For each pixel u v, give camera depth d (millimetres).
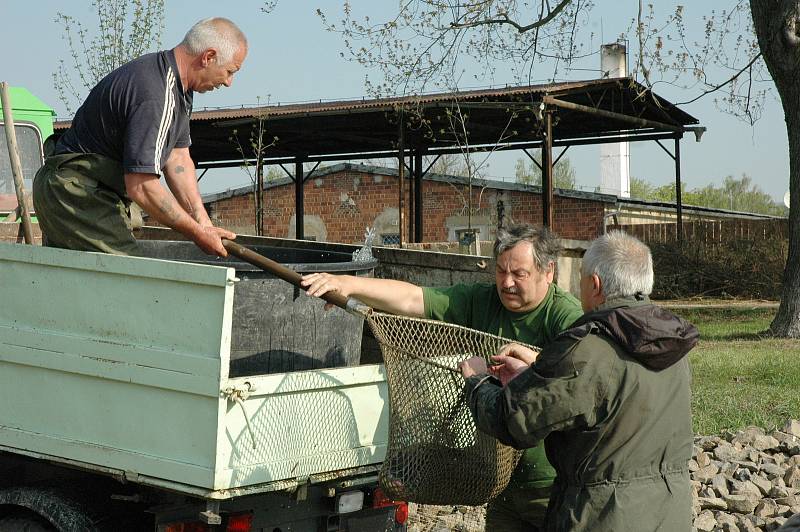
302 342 4027
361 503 3816
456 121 19516
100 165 3926
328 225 29984
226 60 4082
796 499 5945
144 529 3809
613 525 2914
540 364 2930
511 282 3723
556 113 19047
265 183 30516
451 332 3629
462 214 28312
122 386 3438
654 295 24078
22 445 3711
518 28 17453
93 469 3520
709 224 24125
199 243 3873
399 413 3393
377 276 5758
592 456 2959
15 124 7402
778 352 12602
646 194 68375
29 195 7031
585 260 3174
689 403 3109
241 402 3232
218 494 3189
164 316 3316
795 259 14773
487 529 3879
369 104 18828
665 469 3000
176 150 4590
